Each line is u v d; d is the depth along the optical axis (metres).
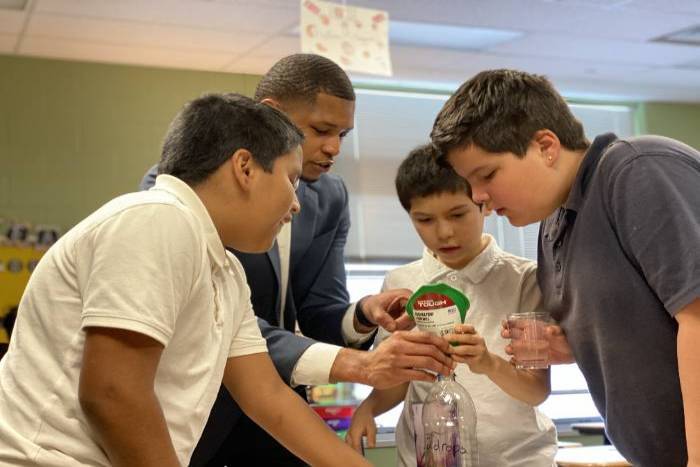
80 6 4.39
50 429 1.30
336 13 2.96
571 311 1.63
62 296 1.33
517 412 2.05
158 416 1.27
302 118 1.98
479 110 1.60
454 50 5.43
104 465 1.30
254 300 2.08
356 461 1.66
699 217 1.38
